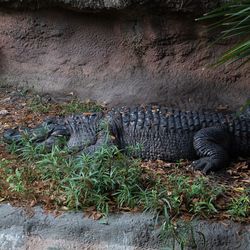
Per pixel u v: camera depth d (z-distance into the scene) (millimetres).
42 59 9453
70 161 6664
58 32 9297
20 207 6270
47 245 5996
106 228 6027
